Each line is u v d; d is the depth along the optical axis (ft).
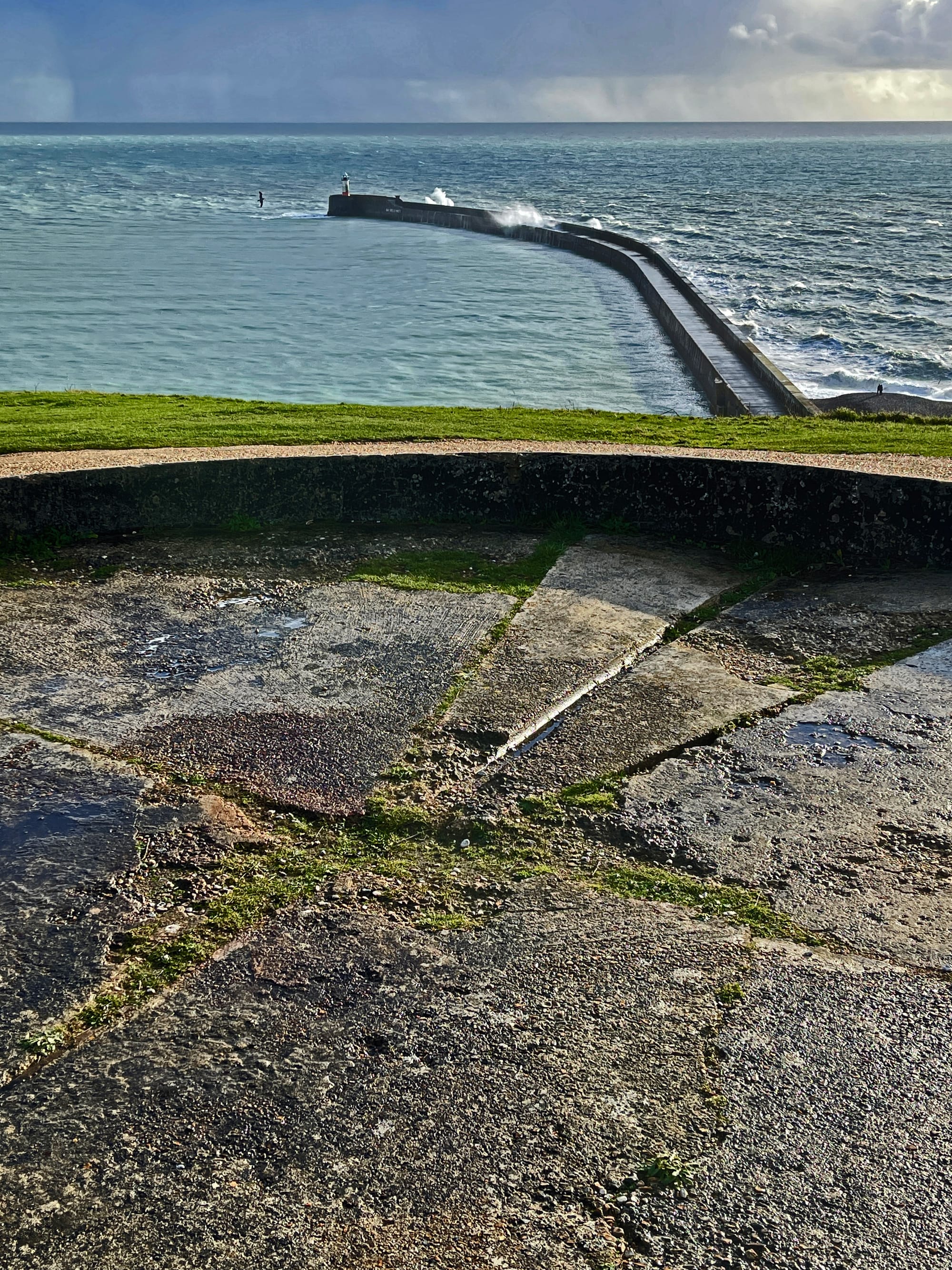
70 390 61.82
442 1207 9.78
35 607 23.94
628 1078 11.19
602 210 257.75
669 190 336.08
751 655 21.65
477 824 15.94
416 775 17.15
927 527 26.11
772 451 32.37
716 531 28.58
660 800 16.49
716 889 14.39
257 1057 11.53
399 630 22.68
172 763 17.42
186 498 29.35
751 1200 9.80
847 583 25.59
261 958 13.11
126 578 25.76
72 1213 9.78
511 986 12.58
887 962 12.91
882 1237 9.44
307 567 26.61
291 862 15.05
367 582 25.48
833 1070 11.25
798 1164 10.16
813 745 18.04
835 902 14.06
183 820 15.88
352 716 18.94
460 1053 11.55
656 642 22.44
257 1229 9.60
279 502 29.86
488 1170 10.15
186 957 13.12
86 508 28.45
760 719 18.99
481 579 25.75
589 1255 9.31
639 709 19.42
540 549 28.02
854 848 15.23
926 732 18.34
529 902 14.17
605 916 13.85
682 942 13.32
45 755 17.56
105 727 18.53
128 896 14.20
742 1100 10.89
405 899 14.28
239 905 14.10
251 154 585.63
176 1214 9.76
